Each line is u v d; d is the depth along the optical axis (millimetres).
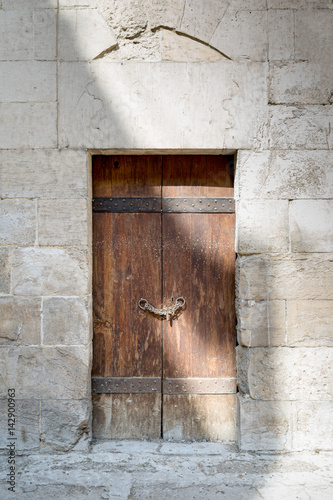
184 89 3000
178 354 3209
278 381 3008
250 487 2572
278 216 3012
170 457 2936
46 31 2984
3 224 3000
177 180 3207
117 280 3211
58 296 3008
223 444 3145
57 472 2734
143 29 2992
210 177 3213
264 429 3010
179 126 3004
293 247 3010
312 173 3006
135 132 3006
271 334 3006
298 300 3008
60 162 3002
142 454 2975
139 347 3207
